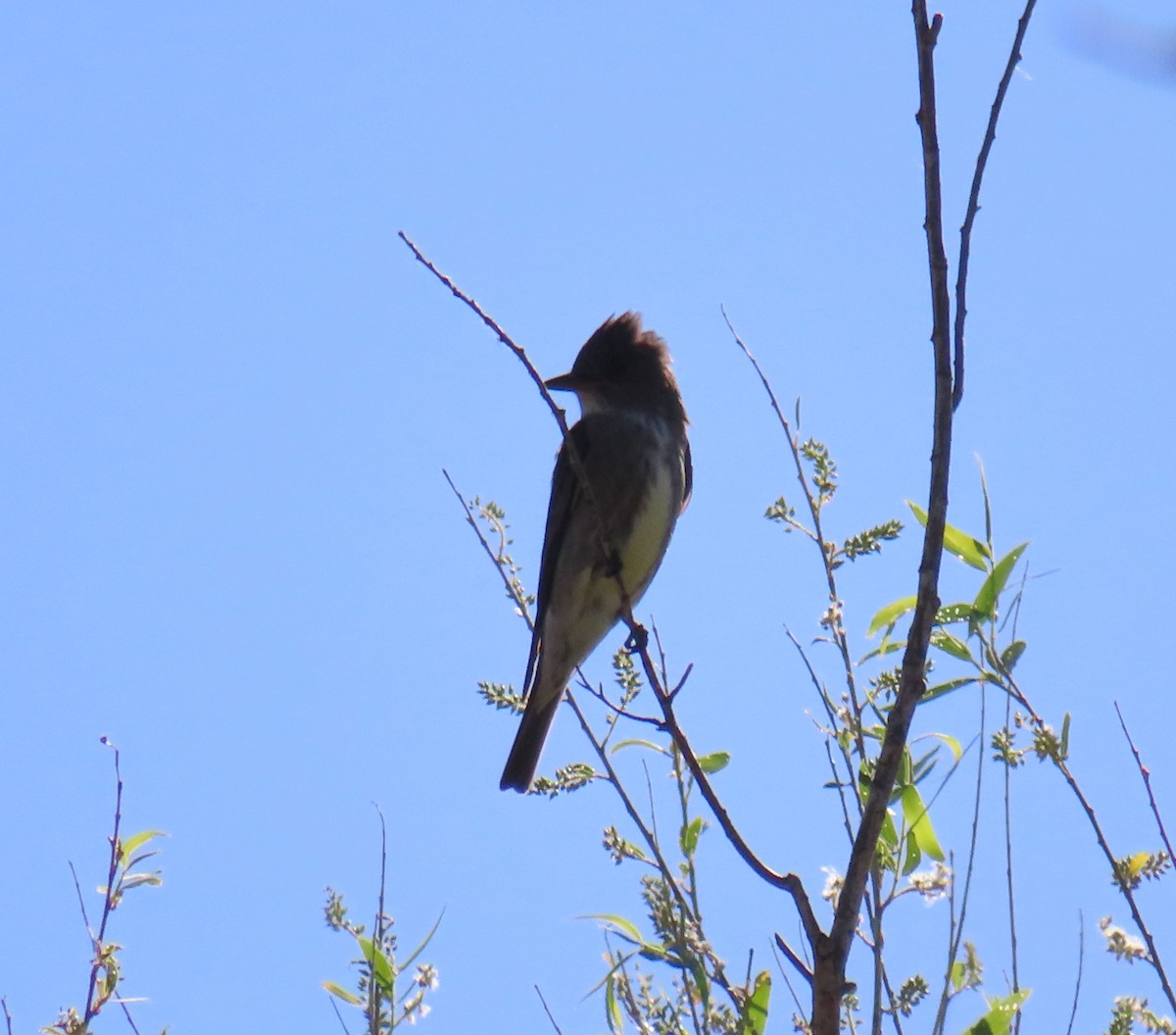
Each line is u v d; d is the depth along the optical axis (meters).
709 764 9.84
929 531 7.32
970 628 9.69
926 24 7.46
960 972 8.96
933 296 7.36
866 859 7.28
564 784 9.60
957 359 7.45
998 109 7.54
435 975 9.53
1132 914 8.23
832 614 9.38
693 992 8.67
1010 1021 8.50
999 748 9.16
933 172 7.39
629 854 9.36
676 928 8.60
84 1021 8.77
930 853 9.25
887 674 9.53
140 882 9.41
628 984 8.77
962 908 8.66
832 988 7.10
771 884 7.52
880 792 7.29
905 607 10.01
